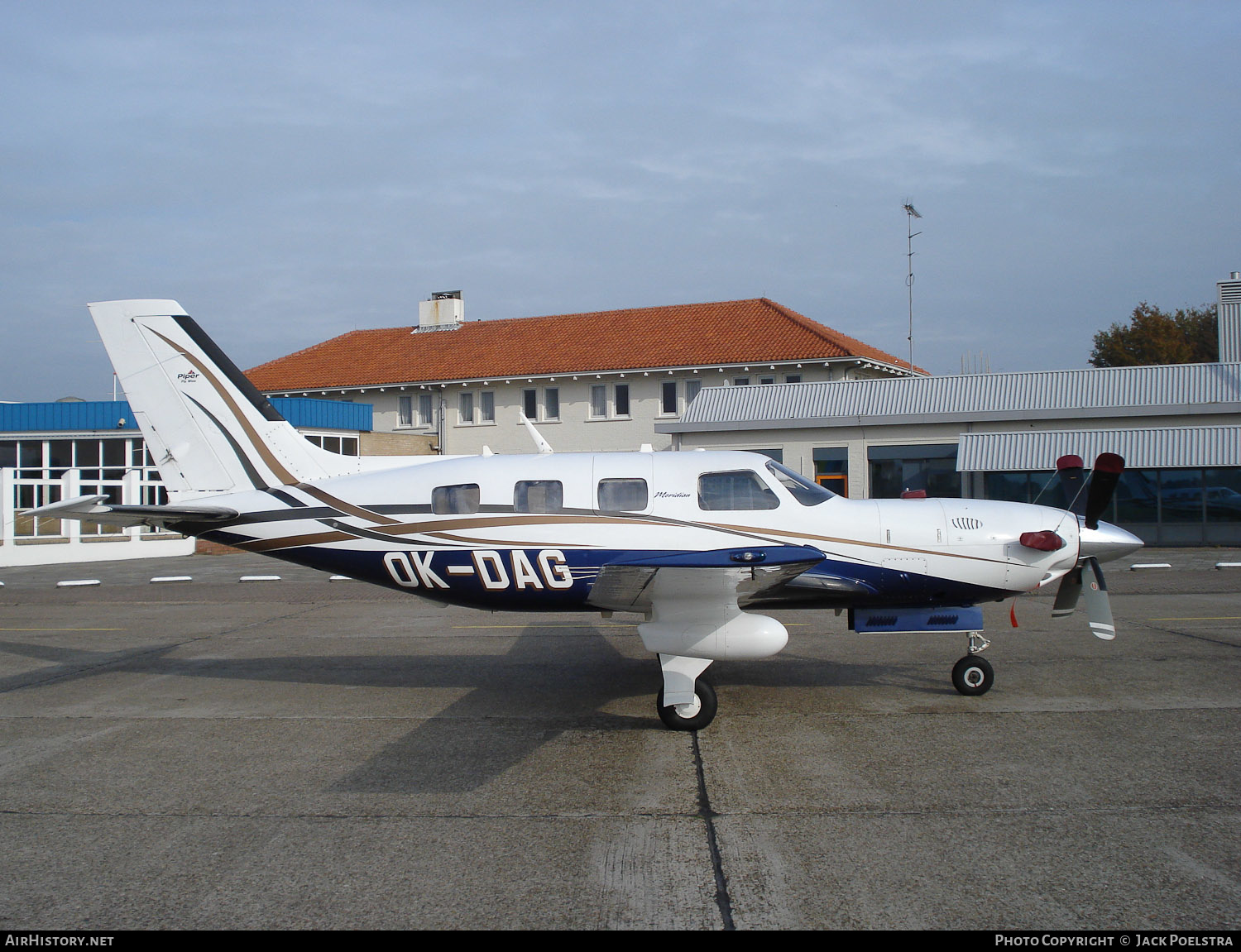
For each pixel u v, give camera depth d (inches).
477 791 200.7
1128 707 257.6
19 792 203.9
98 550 843.4
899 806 185.3
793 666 324.2
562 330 1258.6
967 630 283.6
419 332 1365.7
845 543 280.2
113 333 320.8
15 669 340.5
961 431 860.6
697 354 1111.6
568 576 282.2
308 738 245.1
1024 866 155.3
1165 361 1637.6
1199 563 644.7
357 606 510.0
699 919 139.3
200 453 318.7
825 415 907.4
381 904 146.4
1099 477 286.8
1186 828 170.2
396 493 296.5
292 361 1358.3
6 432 997.2
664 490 284.0
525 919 140.4
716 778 205.3
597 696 290.0
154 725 259.4
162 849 170.1
